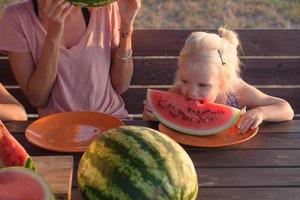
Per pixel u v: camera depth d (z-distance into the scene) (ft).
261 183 7.29
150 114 9.30
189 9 24.26
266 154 8.11
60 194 6.40
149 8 24.26
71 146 8.20
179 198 5.84
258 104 10.21
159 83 12.80
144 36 12.44
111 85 11.37
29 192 5.46
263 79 12.89
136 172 5.81
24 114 9.82
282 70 12.82
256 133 8.76
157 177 5.80
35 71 10.53
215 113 8.96
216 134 8.71
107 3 8.98
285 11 24.26
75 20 10.71
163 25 22.97
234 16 23.84
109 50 11.11
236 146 8.36
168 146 6.10
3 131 6.45
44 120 8.84
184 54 9.61
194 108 9.10
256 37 12.60
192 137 8.64
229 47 9.95
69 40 10.80
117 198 5.80
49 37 10.04
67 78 10.78
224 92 10.00
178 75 10.38
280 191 7.10
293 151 8.22
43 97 10.75
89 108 10.90
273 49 12.69
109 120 8.93
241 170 7.63
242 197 6.97
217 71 9.57
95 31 10.89
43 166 6.91
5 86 12.41
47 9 9.68
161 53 12.59
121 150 5.98
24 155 6.33
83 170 6.12
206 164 7.79
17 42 10.53
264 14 24.02
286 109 9.45
